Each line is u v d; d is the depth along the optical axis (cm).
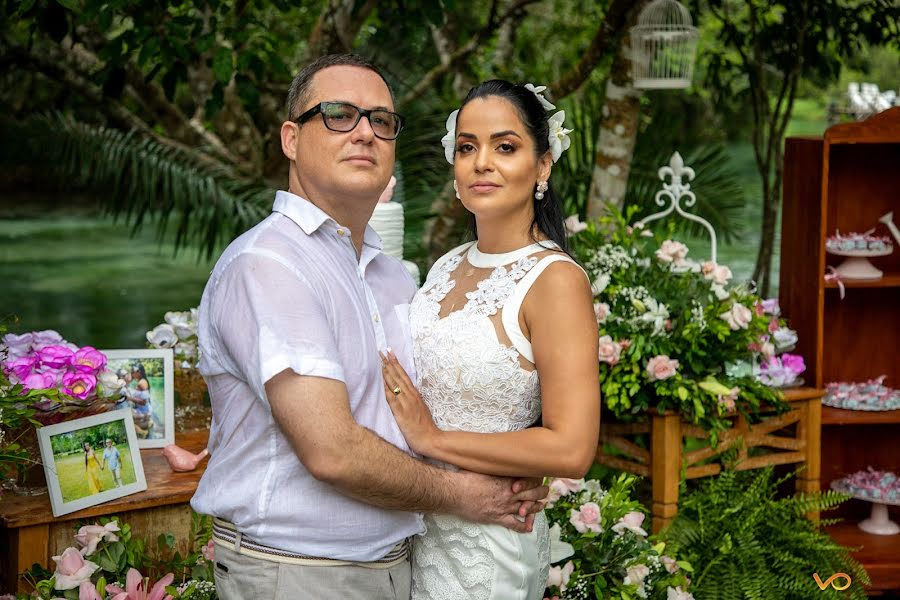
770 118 601
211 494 199
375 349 204
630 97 466
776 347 372
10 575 246
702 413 322
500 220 219
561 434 200
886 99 464
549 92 516
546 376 205
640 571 281
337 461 181
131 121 590
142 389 293
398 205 316
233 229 546
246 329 187
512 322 210
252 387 187
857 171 423
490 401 212
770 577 326
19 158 631
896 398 395
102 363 260
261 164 610
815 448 371
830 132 372
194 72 573
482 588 211
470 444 204
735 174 600
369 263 225
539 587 224
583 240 360
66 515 243
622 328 328
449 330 214
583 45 788
